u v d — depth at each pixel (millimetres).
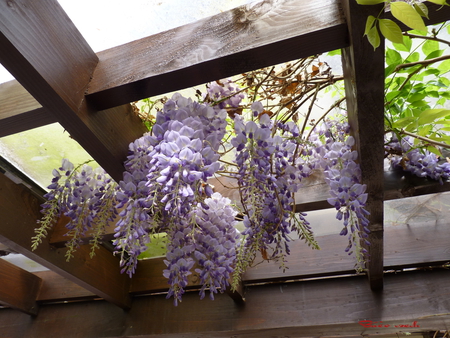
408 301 1155
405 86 822
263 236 765
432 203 1171
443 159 857
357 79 521
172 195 582
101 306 1504
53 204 803
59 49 613
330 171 728
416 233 1228
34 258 1064
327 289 1250
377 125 596
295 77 827
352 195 702
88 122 651
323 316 1198
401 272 1208
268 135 675
